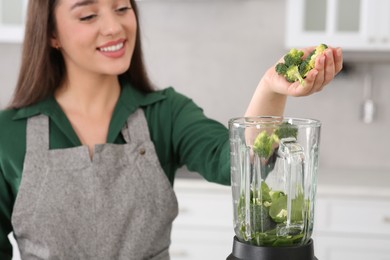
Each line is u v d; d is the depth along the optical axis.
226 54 3.55
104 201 1.54
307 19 3.10
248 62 3.54
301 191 1.04
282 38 3.49
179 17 3.56
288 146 1.03
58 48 1.59
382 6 3.03
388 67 3.44
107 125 1.63
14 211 1.53
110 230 1.54
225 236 3.04
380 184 3.02
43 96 1.60
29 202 1.53
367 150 3.50
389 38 3.03
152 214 1.58
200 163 1.56
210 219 3.04
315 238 2.99
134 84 1.68
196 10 3.55
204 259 3.06
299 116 3.53
